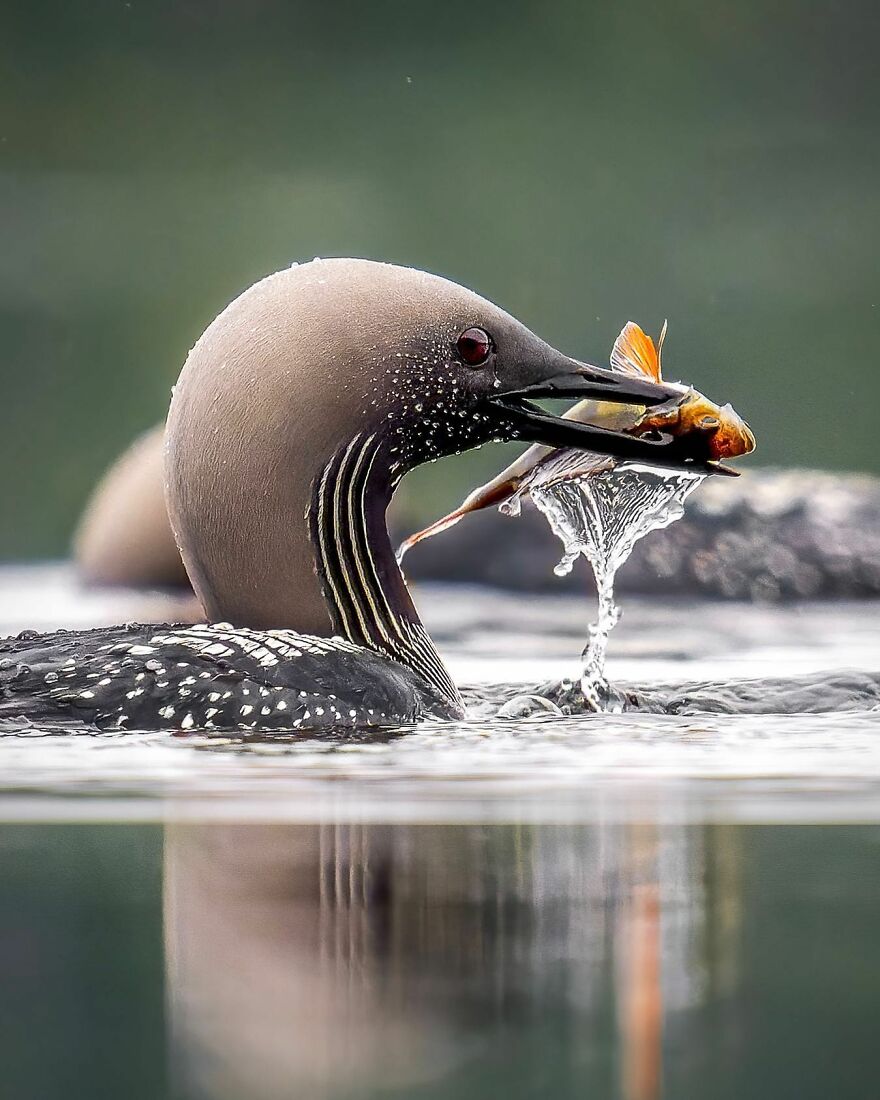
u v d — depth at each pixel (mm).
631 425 12078
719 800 8773
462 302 11562
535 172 37781
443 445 11758
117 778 9188
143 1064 5164
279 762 9617
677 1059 5195
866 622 18922
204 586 11719
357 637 11695
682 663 15453
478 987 5777
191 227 36250
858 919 6578
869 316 32438
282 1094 4914
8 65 38469
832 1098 4949
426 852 7672
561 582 21406
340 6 39156
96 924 6582
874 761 9992
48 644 10773
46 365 31875
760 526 21188
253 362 11367
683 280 35469
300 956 6129
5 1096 4969
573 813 8461
